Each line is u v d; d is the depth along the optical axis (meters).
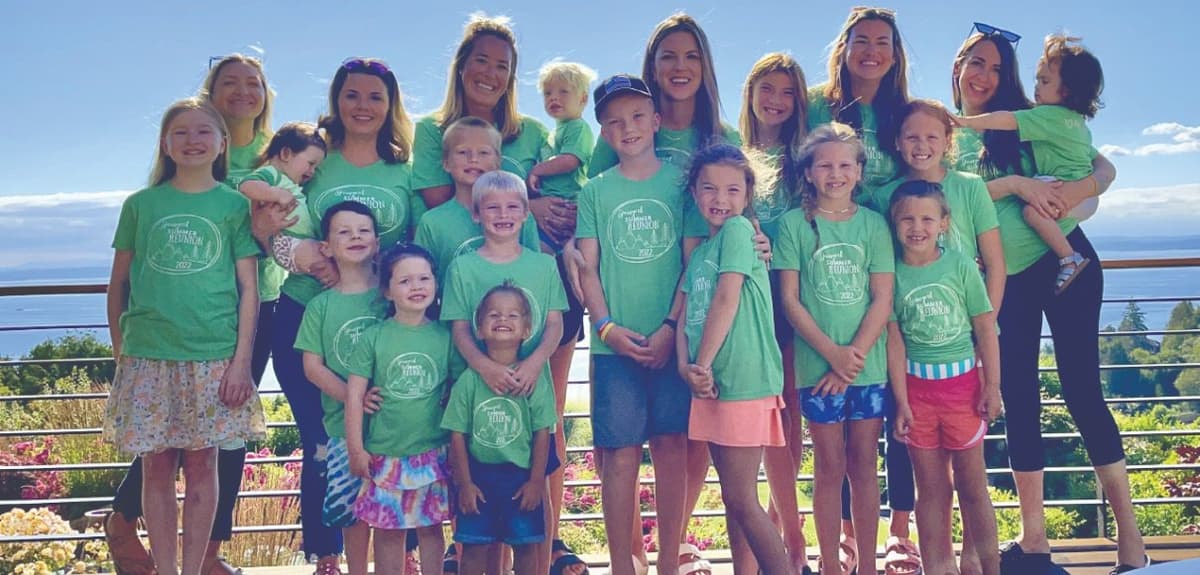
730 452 3.52
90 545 6.84
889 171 3.92
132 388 3.63
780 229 3.74
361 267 3.73
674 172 3.81
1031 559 3.88
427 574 3.59
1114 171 4.18
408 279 3.53
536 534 3.53
